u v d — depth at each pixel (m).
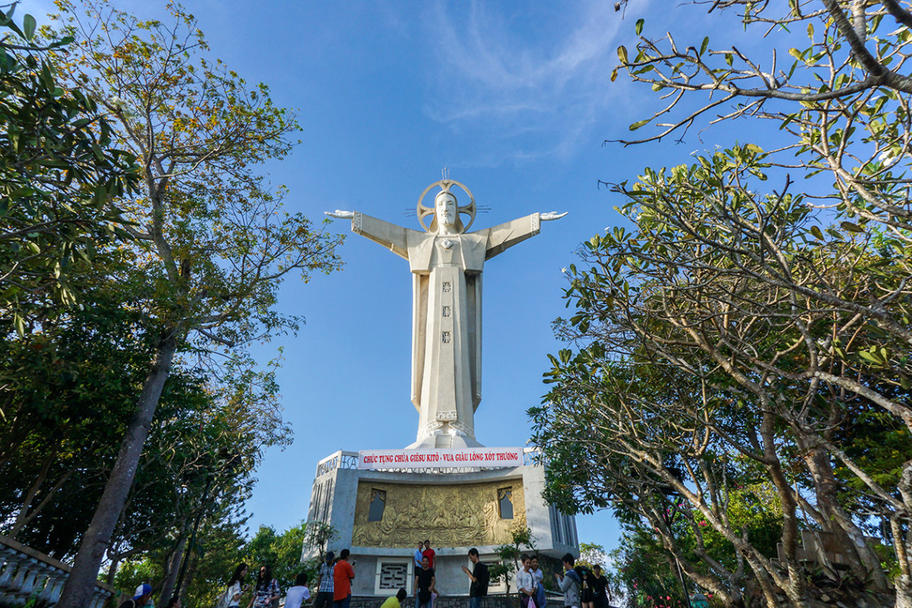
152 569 33.88
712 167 9.77
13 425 14.42
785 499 9.37
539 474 27.69
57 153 8.27
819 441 9.45
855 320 9.49
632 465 15.32
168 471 17.42
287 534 50.31
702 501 11.04
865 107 8.38
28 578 10.72
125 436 14.12
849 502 15.05
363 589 25.91
